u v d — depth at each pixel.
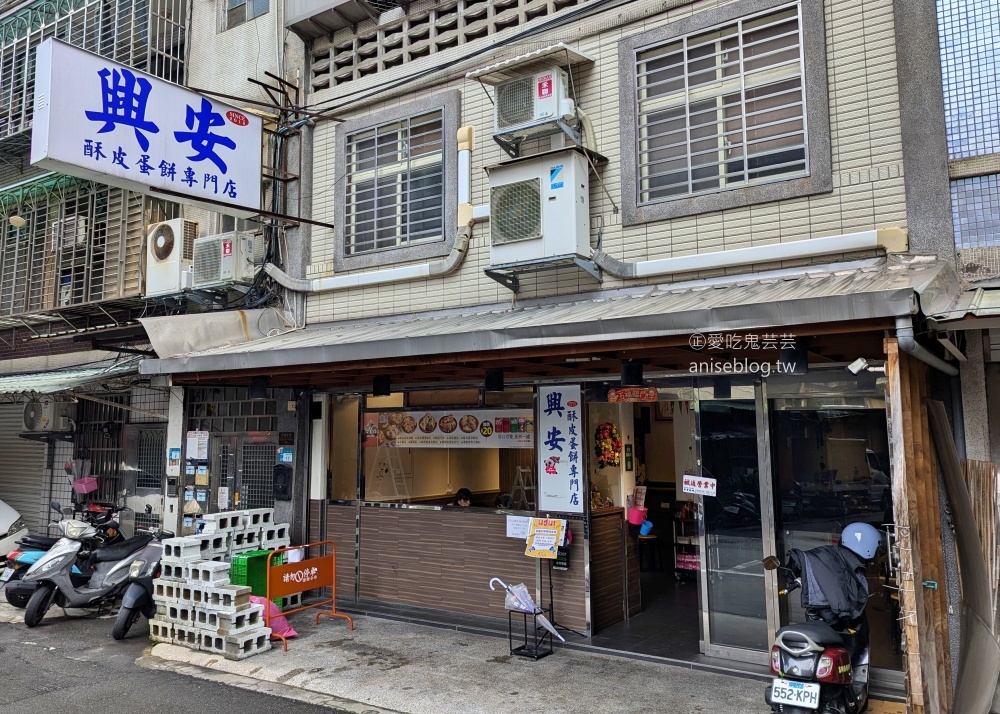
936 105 5.89
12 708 5.72
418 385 8.65
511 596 6.82
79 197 11.96
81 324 12.18
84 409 12.26
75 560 8.45
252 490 9.91
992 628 4.93
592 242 7.46
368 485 8.95
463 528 8.14
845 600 5.03
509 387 8.00
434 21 8.91
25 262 12.58
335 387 9.27
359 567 8.87
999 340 5.48
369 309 9.05
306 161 9.84
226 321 9.15
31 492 12.78
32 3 12.74
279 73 10.25
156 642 7.40
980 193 5.71
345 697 5.89
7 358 13.55
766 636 6.32
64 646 7.42
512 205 7.38
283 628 7.42
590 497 7.52
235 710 5.65
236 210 8.34
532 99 7.45
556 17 7.90
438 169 8.74
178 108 7.79
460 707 5.61
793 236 6.41
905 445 4.50
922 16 6.00
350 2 9.23
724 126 6.95
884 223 6.02
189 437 10.45
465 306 8.29
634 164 7.29
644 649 6.85
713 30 7.00
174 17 11.59
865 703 5.35
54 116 6.71
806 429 6.28
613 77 7.52
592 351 5.37
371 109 9.34
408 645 7.19
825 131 6.31
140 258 10.85
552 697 5.77
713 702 5.61
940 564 5.03
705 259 6.70
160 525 10.96
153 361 7.86
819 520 6.17
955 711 4.88
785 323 4.39
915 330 4.53
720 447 6.66
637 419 11.39
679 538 9.48
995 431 5.47
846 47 6.30
